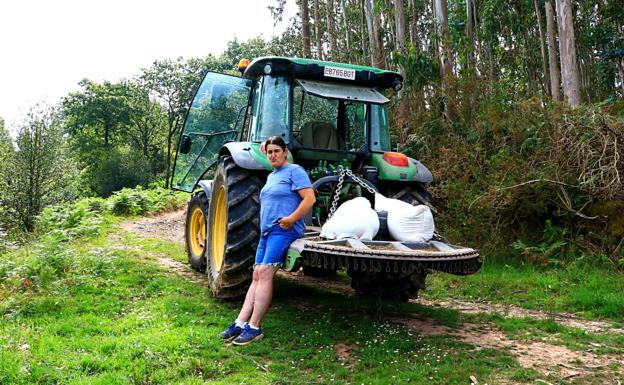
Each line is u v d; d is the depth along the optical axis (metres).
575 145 7.20
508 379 3.62
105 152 48.91
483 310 5.63
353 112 5.86
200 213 6.96
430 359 3.96
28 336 4.36
